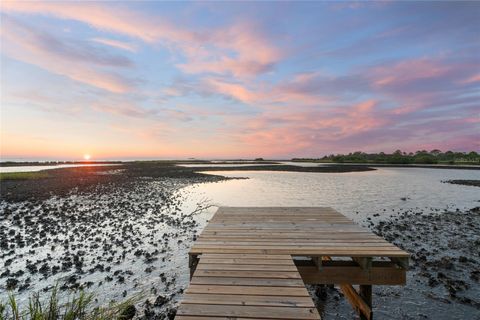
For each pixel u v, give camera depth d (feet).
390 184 120.26
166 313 22.82
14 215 55.83
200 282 14.98
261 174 182.60
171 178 145.48
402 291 26.61
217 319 11.66
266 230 24.80
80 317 16.67
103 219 52.65
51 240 39.99
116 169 234.38
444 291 26.40
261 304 12.77
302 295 13.58
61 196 80.02
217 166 300.81
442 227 49.14
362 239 22.08
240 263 17.51
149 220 52.47
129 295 25.58
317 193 92.73
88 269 30.58
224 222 27.78
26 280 27.78
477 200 78.54
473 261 33.06
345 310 24.41
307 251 19.29
